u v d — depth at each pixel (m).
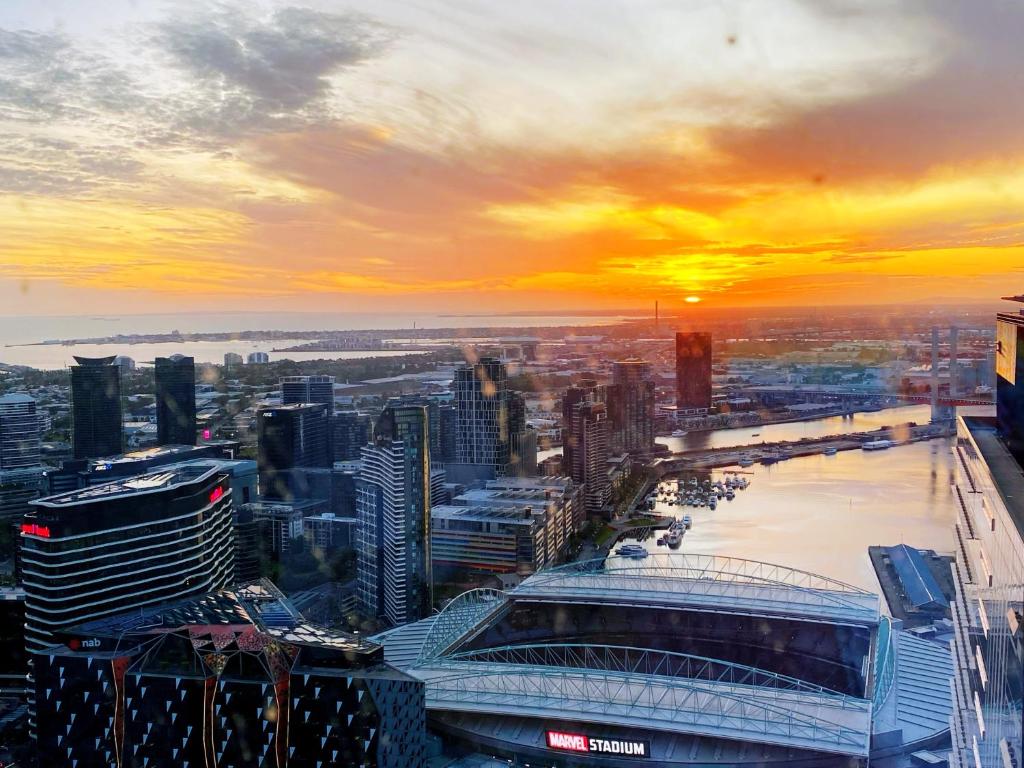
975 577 142.50
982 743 127.00
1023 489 124.12
